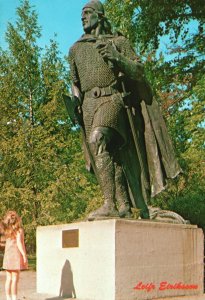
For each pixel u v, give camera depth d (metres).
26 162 20.38
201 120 15.58
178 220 7.86
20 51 21.47
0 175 21.16
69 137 21.52
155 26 16.80
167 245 7.22
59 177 20.61
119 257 6.62
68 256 7.39
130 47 7.94
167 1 16.17
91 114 7.77
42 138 20.77
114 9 17.64
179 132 17.00
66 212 20.98
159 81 17.64
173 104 17.94
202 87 15.43
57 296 7.43
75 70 8.14
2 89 21.17
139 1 16.62
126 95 7.82
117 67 7.70
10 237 8.59
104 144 7.61
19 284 12.42
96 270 6.84
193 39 17.36
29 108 21.58
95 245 6.91
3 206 20.22
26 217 20.58
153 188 8.02
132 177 8.21
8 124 21.47
